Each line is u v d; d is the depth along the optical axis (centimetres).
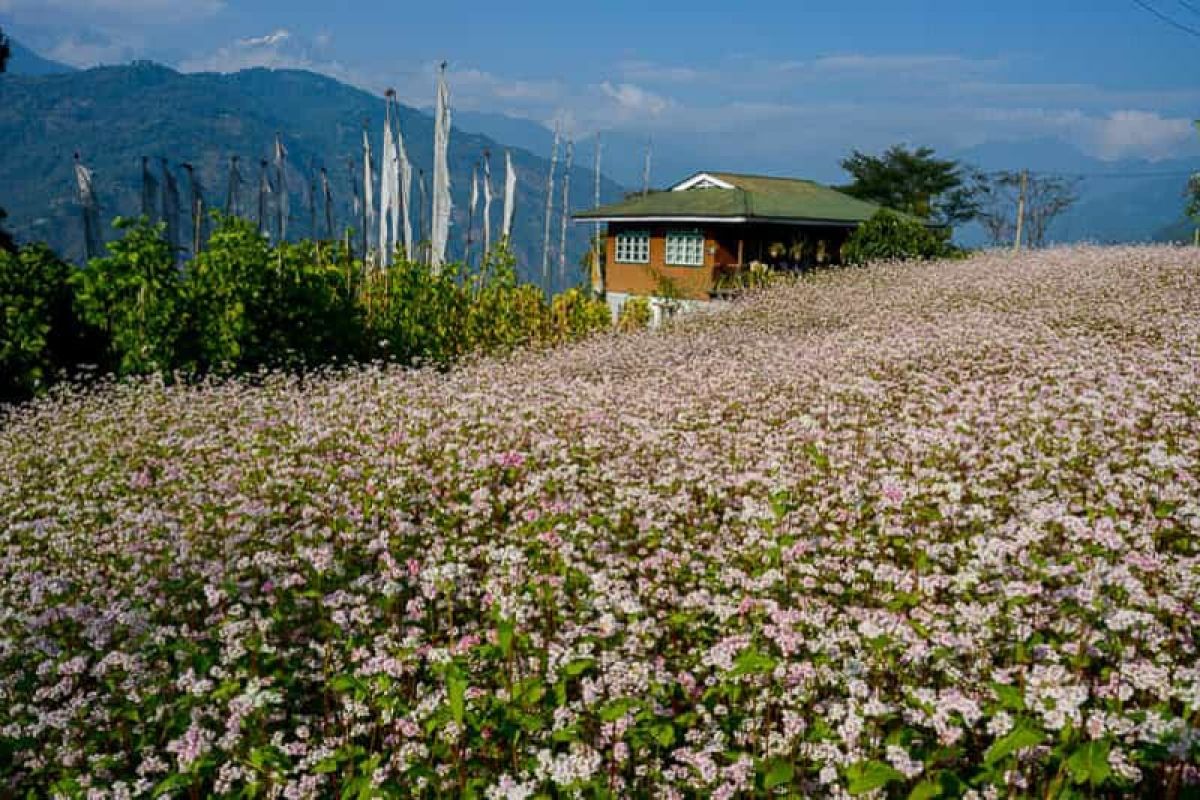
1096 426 892
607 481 888
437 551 714
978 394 1105
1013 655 495
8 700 544
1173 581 540
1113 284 2058
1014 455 817
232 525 758
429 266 2133
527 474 913
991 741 459
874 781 390
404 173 3312
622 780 457
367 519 812
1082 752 384
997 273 2481
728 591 632
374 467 944
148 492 928
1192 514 659
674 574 665
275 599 620
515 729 475
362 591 655
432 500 848
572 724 475
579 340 2169
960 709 416
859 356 1419
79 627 615
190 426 1179
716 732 477
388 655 559
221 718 522
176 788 470
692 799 467
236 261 1641
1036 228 7856
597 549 705
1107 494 698
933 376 1238
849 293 2455
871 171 8181
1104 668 475
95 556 727
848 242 3600
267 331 1673
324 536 752
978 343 1437
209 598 591
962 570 566
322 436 1061
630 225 4100
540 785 452
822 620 519
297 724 539
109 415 1252
